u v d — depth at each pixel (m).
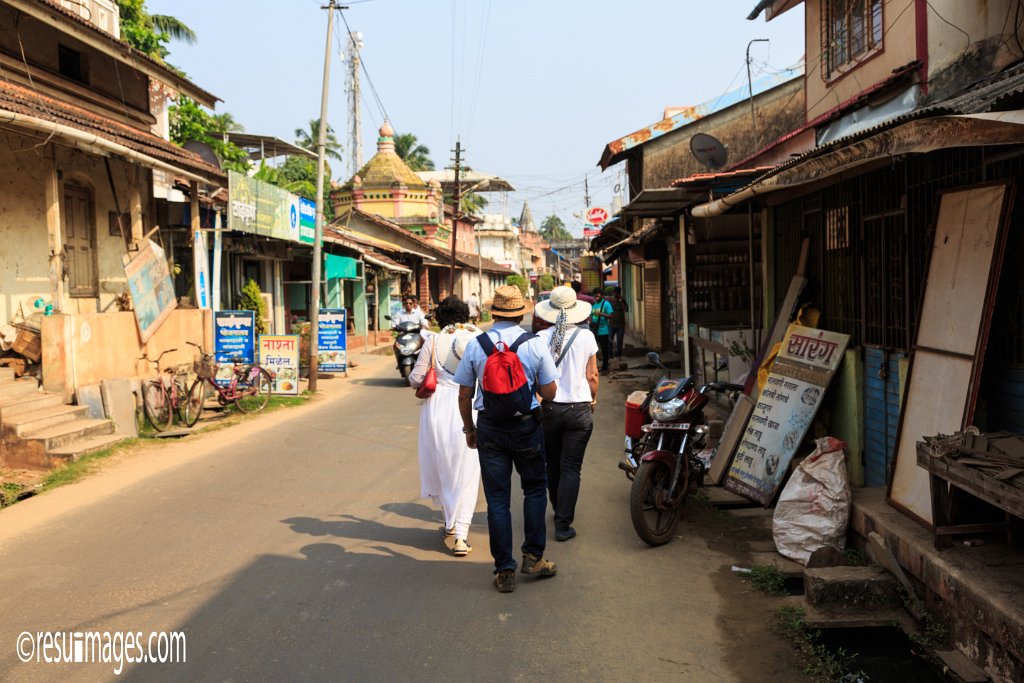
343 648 4.10
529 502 5.14
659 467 5.82
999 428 4.71
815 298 7.71
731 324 13.30
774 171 6.44
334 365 17.88
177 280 16.27
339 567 5.34
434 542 5.92
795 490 5.51
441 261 42.41
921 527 4.72
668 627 4.36
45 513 6.76
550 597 4.80
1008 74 6.12
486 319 43.25
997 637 3.59
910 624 4.27
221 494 7.36
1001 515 4.42
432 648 4.10
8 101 8.75
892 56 8.95
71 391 9.59
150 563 5.42
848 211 6.85
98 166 12.32
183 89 14.21
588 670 3.86
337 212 45.59
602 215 33.09
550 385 5.37
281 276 21.94
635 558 5.50
